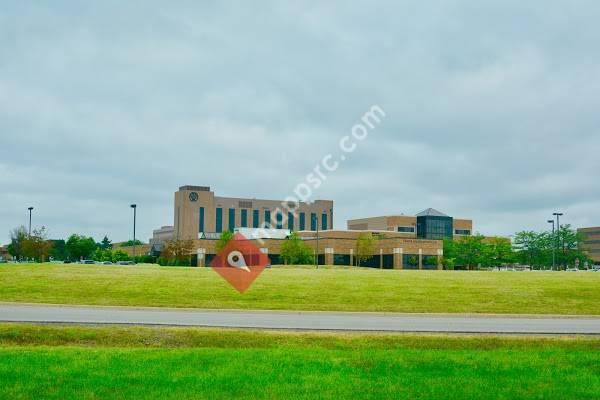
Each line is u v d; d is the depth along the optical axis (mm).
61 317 20734
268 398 10555
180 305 25891
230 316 22391
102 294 28922
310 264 107000
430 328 19453
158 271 42156
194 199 143625
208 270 46125
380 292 30828
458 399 10688
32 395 10586
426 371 13039
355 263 114000
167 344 17078
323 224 148750
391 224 140750
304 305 26453
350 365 13578
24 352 14828
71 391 10867
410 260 108750
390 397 10727
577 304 27828
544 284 35719
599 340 17688
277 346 16812
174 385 11414
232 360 13984
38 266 43531
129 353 14805
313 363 13727
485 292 31078
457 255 115000
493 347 16984
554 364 13938
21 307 24578
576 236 124625
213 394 10766
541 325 20906
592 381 12164
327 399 10531
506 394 11055
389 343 17094
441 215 128875
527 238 124812
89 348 15766
